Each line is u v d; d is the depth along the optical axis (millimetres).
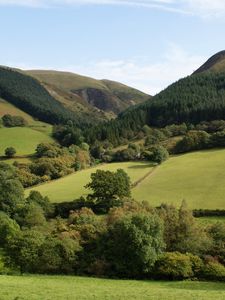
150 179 136500
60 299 37562
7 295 37562
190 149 166750
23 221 99688
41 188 141500
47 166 159875
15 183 119500
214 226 75688
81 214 85375
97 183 113688
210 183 124438
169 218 73625
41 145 197875
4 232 83938
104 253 67875
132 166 157625
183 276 62250
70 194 128375
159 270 62656
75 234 72750
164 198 115812
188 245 69438
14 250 66375
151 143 195375
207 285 58000
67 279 60094
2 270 65438
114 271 65062
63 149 191625
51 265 65312
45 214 112125
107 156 177000
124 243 65062
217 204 105375
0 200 113375
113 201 110125
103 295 40031
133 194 122375
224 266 65750
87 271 65875
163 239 70062
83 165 168125
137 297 39719
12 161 189750
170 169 145000
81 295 39594
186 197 114625
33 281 51156
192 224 72562
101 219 84188
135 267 64250
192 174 135375
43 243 66562
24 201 116188
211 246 69938
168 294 41906
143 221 65375
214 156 152500
